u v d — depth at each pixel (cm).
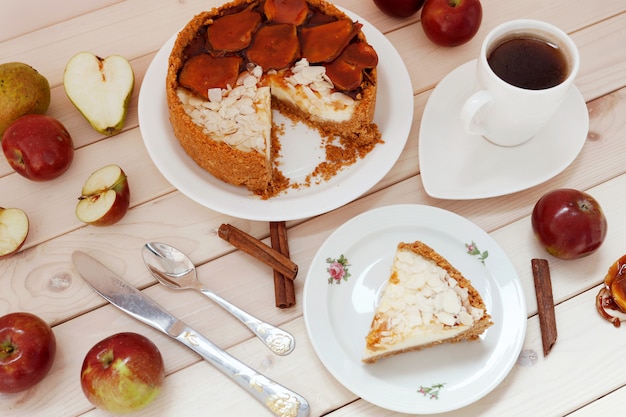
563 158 78
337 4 90
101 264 75
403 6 85
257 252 74
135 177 80
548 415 68
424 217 74
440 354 69
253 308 73
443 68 86
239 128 77
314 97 79
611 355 70
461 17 83
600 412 68
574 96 81
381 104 81
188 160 78
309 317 70
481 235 74
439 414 68
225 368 69
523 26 75
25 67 80
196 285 74
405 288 70
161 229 77
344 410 69
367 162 77
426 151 79
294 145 81
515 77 74
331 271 72
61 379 70
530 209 78
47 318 73
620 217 77
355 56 79
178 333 70
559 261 75
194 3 90
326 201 75
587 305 73
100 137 82
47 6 92
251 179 76
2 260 76
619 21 88
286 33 80
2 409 69
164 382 70
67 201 79
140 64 86
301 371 70
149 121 79
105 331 73
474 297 69
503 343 69
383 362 69
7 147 77
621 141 81
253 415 69
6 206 78
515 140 78
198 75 78
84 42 88
